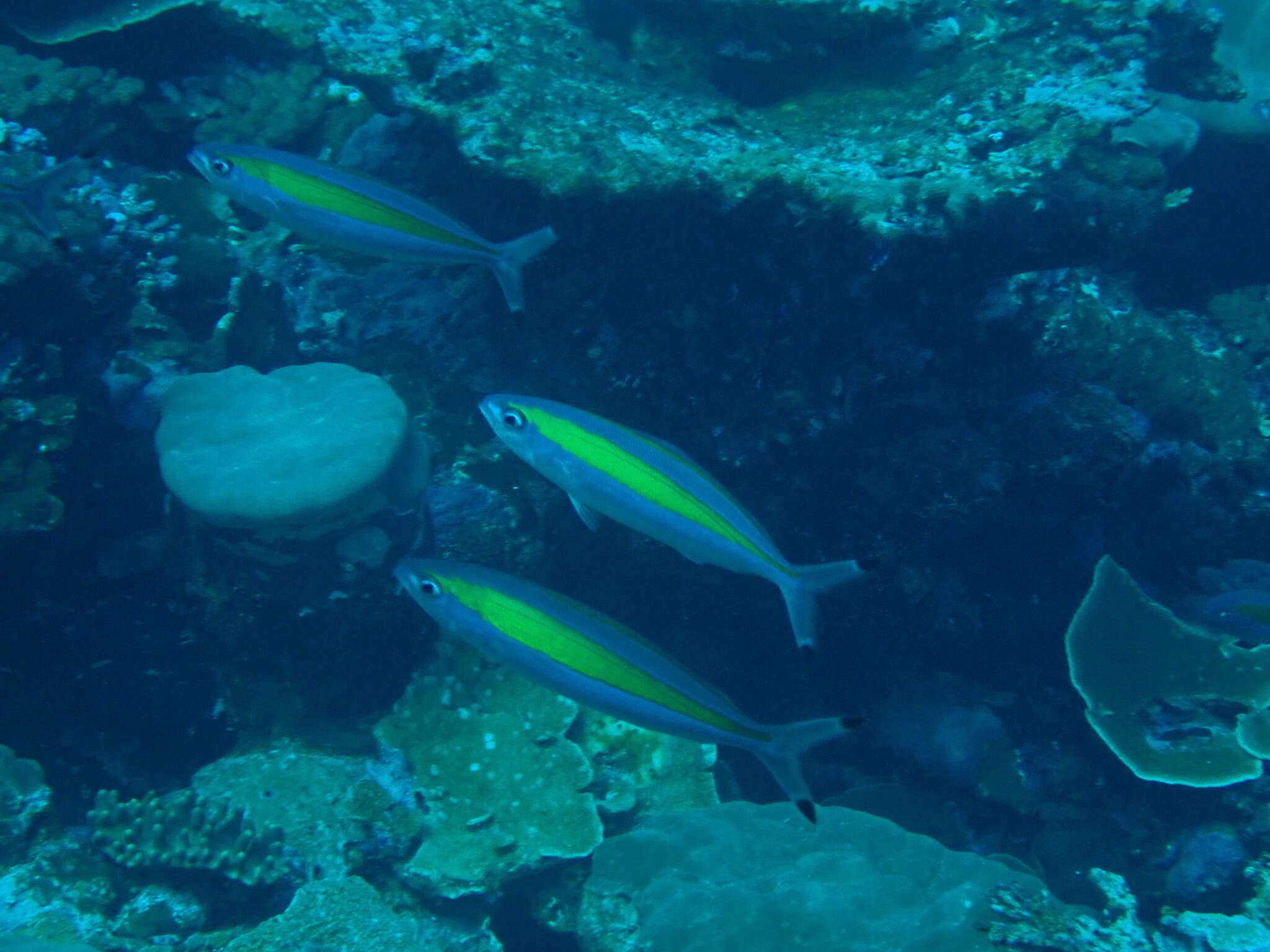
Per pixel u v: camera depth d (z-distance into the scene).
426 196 1.17
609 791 1.03
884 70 1.17
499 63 1.07
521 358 1.12
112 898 0.86
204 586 0.99
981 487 1.14
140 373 1.02
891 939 0.91
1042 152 1.02
